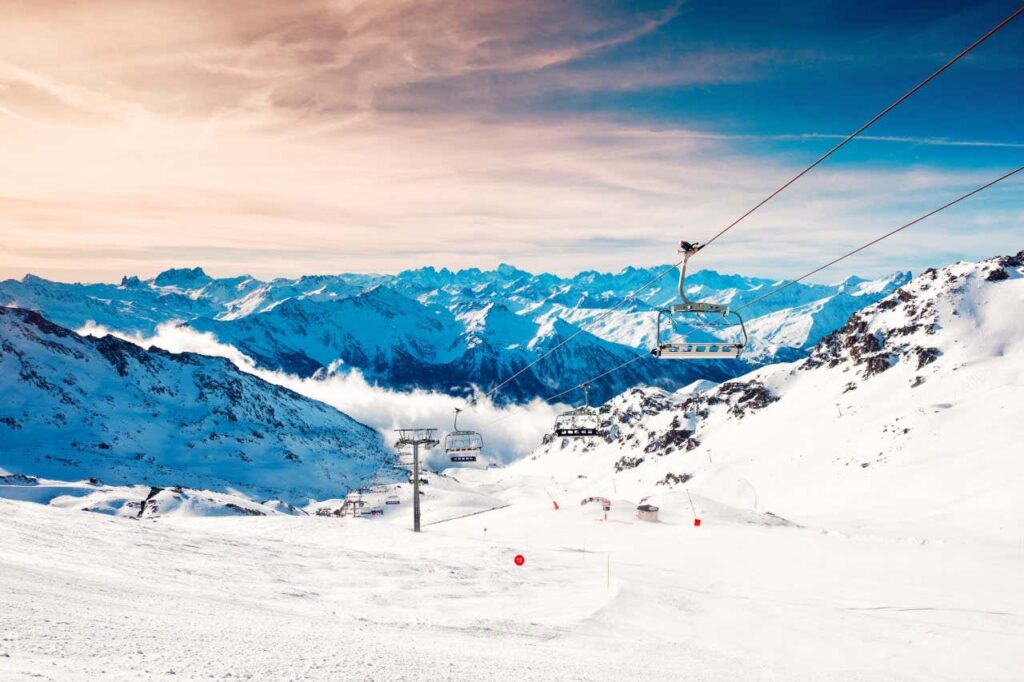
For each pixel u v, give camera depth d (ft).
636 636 84.17
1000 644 89.30
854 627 98.43
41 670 25.00
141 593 57.21
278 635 44.62
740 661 72.38
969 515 405.59
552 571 140.67
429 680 35.24
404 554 157.28
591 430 123.03
